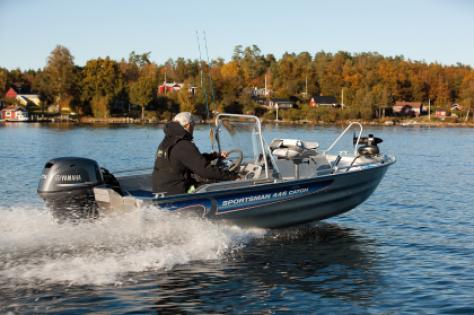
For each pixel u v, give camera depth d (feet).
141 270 19.47
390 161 28.30
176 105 262.47
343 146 87.61
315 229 27.25
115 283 18.40
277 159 24.18
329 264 21.75
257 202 22.67
